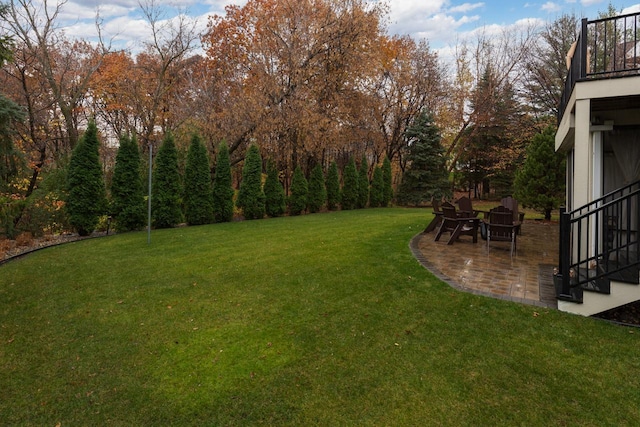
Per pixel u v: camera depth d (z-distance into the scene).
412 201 19.66
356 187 17.30
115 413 2.51
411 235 8.51
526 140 20.28
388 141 22.92
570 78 5.74
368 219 11.98
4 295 4.75
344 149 22.36
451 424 2.33
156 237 8.80
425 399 2.57
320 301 4.34
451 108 23.28
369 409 2.49
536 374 2.81
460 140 24.86
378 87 21.66
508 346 3.21
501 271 5.44
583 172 4.61
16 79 14.20
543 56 19.62
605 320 3.66
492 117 22.84
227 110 15.85
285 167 16.42
